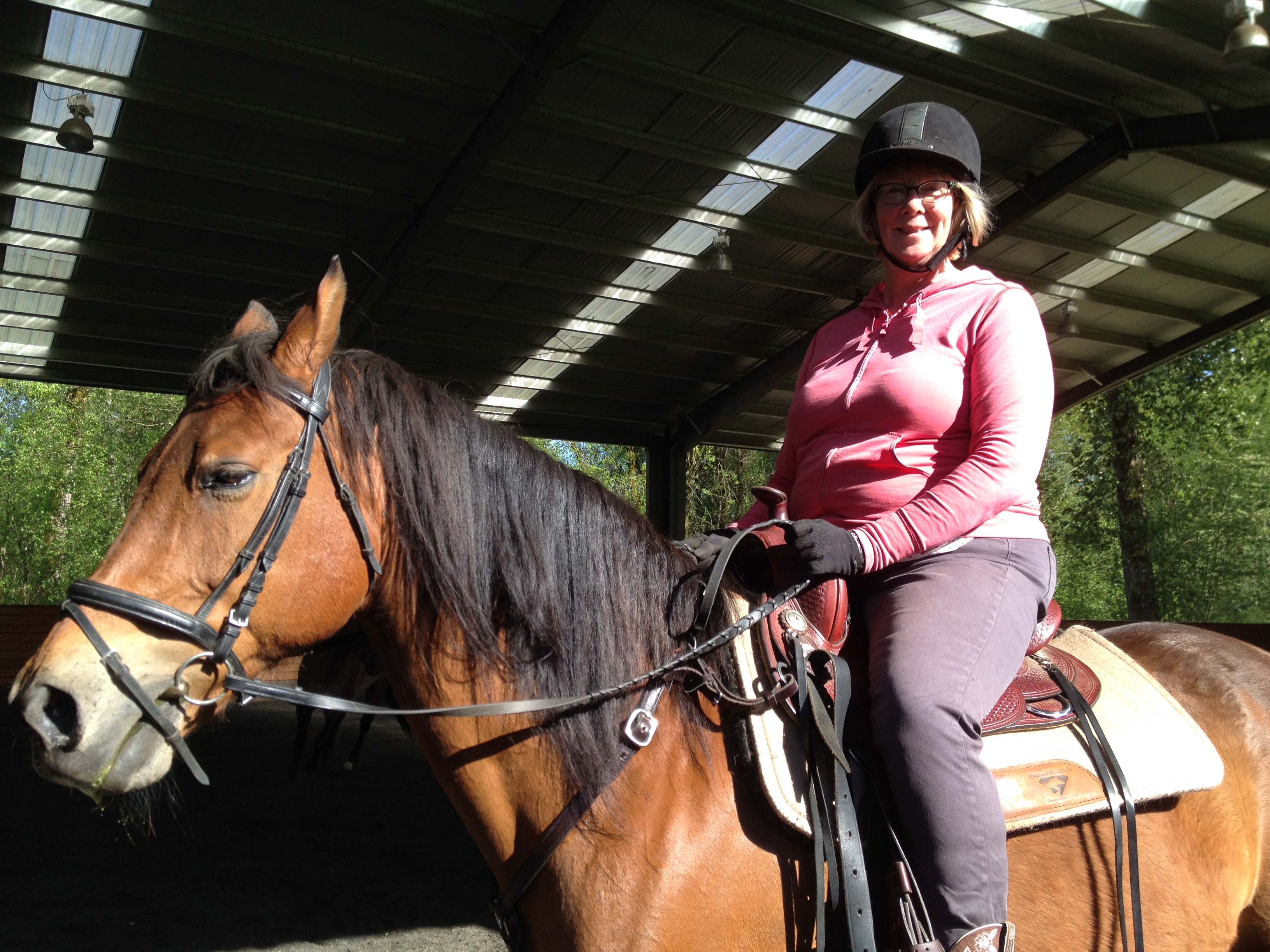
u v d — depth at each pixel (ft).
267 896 12.43
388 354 32.27
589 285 28.66
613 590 4.25
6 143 20.22
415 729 4.17
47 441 59.31
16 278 25.17
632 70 19.79
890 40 19.85
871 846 3.96
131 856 14.07
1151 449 46.06
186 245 24.71
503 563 4.12
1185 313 33.83
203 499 3.56
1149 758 4.47
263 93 19.63
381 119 20.83
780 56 20.01
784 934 3.80
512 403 37.14
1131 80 21.72
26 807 16.92
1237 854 4.57
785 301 31.12
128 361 30.12
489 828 4.01
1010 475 3.97
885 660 3.94
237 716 28.81
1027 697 4.48
